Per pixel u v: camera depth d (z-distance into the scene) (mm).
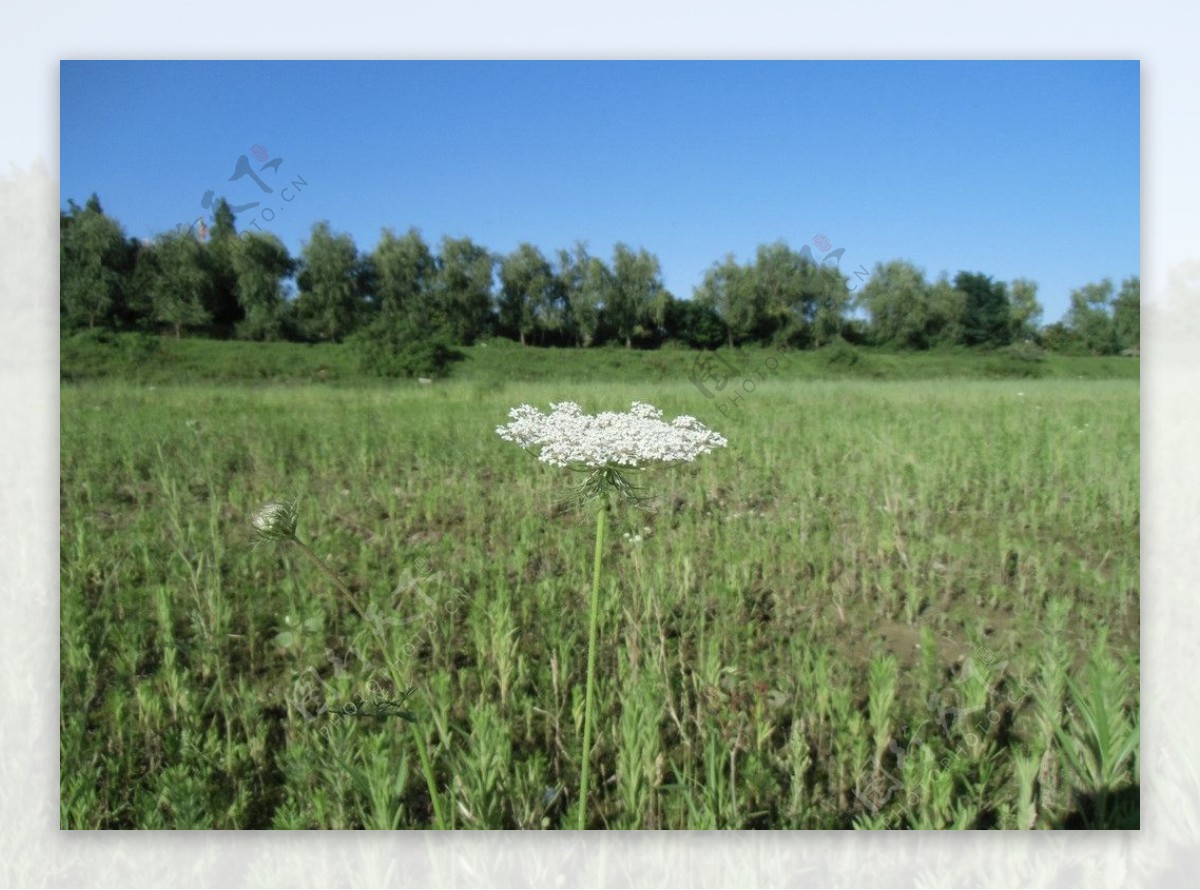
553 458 2414
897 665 3605
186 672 3266
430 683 3129
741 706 3158
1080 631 3928
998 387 9961
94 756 2889
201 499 5988
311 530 5336
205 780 2725
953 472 6453
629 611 3984
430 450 7348
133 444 7078
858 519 5504
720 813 2580
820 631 4043
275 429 7934
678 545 4812
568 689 3371
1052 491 5965
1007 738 3084
